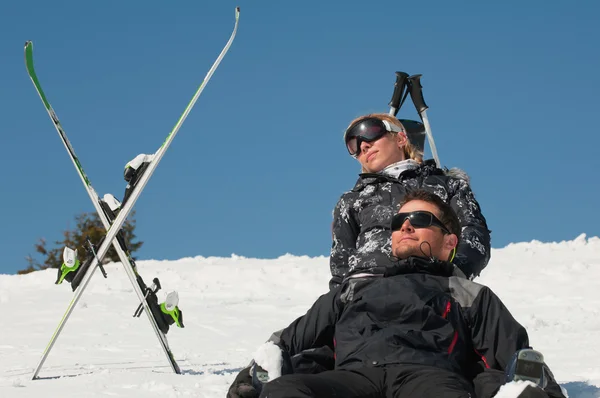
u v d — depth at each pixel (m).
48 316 15.28
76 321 14.50
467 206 6.58
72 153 8.88
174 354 10.45
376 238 6.43
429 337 4.98
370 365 4.92
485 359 5.07
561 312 15.17
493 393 4.69
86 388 7.01
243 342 12.00
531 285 18.80
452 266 5.34
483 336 5.07
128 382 7.26
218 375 7.66
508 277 19.52
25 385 7.47
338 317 5.38
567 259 22.03
